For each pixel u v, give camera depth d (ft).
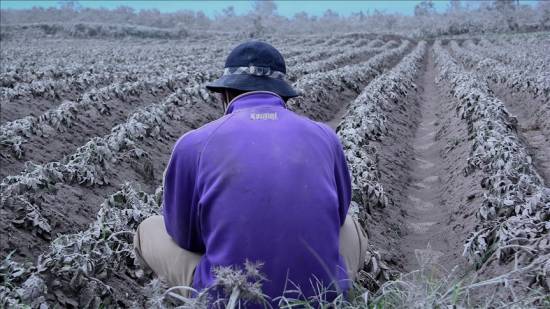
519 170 26.81
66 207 24.99
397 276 18.92
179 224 11.53
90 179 28.02
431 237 26.00
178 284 11.88
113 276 17.88
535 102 51.96
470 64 100.22
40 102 49.49
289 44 189.57
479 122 37.17
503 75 69.00
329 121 55.11
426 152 43.21
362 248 12.64
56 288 16.05
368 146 33.19
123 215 20.62
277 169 10.63
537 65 75.61
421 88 80.59
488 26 255.09
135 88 53.31
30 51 125.80
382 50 158.20
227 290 9.54
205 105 50.29
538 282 14.49
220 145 10.94
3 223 21.03
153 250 12.34
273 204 10.41
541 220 19.34
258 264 9.67
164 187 11.69
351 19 402.72
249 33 243.19
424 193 33.06
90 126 41.29
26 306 14.30
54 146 35.68
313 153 11.07
